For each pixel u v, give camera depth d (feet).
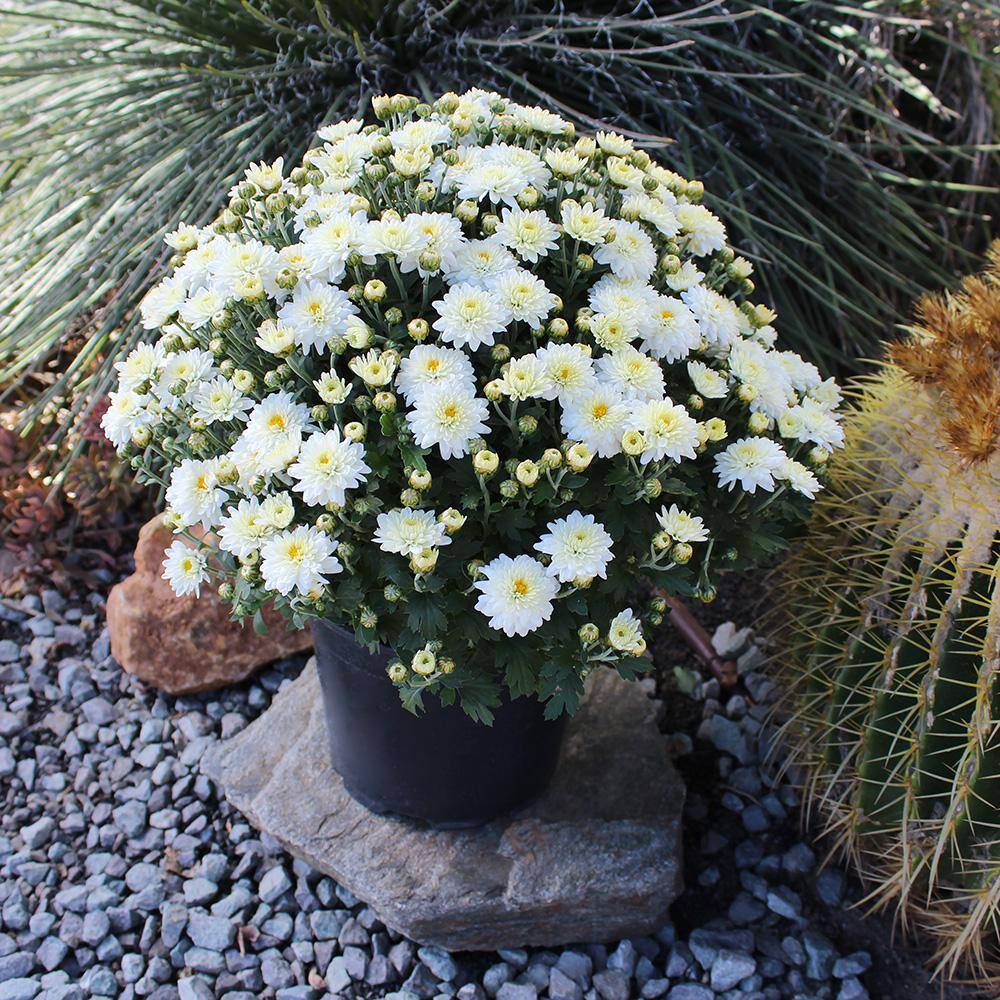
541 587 2.92
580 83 4.74
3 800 4.02
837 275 5.05
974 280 3.47
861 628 3.39
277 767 3.82
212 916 3.69
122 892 3.79
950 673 3.19
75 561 4.70
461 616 3.07
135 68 4.99
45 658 4.42
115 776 4.08
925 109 5.51
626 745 3.88
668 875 3.56
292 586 2.93
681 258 3.50
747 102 4.74
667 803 3.74
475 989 3.51
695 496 3.20
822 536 3.56
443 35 4.80
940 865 3.43
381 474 2.98
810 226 5.01
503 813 3.66
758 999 3.55
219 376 3.15
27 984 3.56
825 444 3.25
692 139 4.84
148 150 4.70
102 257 4.57
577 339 3.23
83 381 4.66
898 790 3.39
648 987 3.56
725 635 4.45
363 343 2.97
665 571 3.12
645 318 3.09
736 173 4.87
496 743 3.43
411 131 3.24
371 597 3.06
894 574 3.32
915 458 3.36
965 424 3.15
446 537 2.90
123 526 4.77
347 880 3.58
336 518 3.00
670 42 4.86
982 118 5.34
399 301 3.17
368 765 3.55
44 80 5.36
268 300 3.16
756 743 4.14
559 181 3.24
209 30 4.86
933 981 3.61
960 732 3.22
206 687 4.28
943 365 3.32
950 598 3.18
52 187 4.87
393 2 4.77
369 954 3.61
